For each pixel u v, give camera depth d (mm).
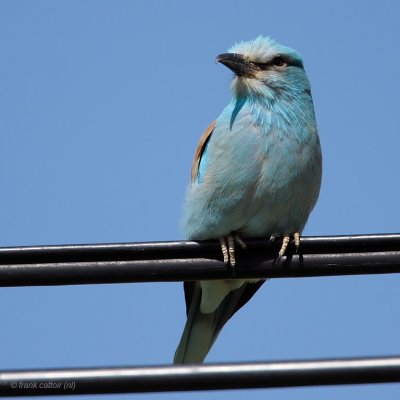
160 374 7406
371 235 9570
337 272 9742
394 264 9555
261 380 7367
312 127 12969
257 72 13344
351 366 7336
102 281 9430
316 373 7348
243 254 10438
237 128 12562
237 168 12406
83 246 9367
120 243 9453
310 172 12664
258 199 12430
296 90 13312
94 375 7402
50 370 7410
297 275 9953
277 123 12648
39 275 9297
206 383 7391
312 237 9734
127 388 7387
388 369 7309
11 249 9242
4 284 9289
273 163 12422
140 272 9531
